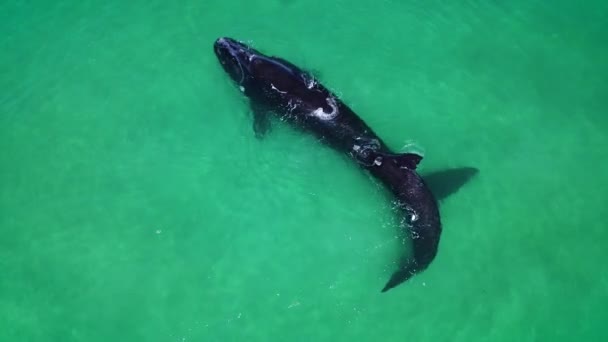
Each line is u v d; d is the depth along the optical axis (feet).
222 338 40.34
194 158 45.52
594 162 45.47
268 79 43.93
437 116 46.75
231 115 46.42
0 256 42.96
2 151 46.16
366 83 47.78
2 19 50.88
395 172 40.55
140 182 45.03
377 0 51.19
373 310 40.96
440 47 49.65
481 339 39.99
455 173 44.47
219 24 50.03
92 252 43.01
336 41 49.47
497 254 42.39
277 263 42.39
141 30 50.03
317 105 42.63
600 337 39.99
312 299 41.32
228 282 41.93
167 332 40.52
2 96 48.06
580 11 51.52
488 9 51.44
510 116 47.03
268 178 44.57
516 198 43.98
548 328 40.32
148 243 43.16
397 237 42.04
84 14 50.83
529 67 49.21
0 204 44.52
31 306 41.45
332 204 43.57
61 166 45.65
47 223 43.93
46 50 49.62
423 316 40.73
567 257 42.32
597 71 49.19
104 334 40.50
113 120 46.93
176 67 48.39
